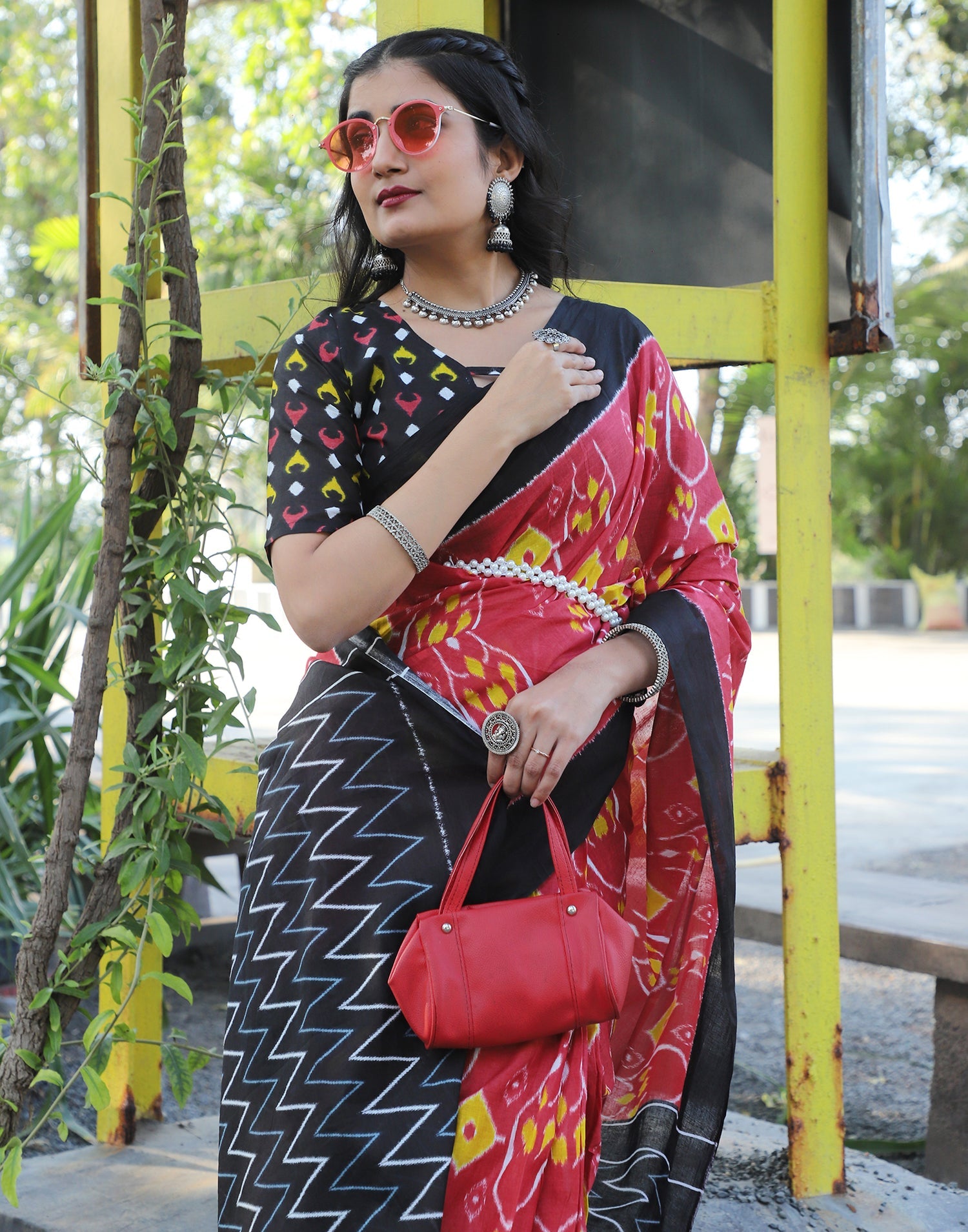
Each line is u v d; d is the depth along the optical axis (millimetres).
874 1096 3076
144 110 1764
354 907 1285
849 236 2186
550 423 1320
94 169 2371
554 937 1261
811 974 2066
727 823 1474
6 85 12672
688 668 1437
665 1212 1569
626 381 1460
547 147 1517
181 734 1747
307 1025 1269
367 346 1390
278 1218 1223
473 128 1423
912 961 2762
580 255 2484
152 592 1858
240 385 1857
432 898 1289
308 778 1354
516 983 1236
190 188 9844
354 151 1433
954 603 21156
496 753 1303
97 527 3670
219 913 4391
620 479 1415
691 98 2582
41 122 13664
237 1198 1279
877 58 2029
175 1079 1857
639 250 2693
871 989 3986
